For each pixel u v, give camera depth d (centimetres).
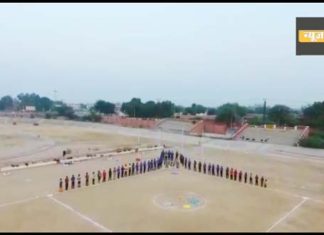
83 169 4003
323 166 4800
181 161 4531
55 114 15400
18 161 4428
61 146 5966
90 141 6781
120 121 11688
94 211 2486
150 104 13212
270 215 2523
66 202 2684
